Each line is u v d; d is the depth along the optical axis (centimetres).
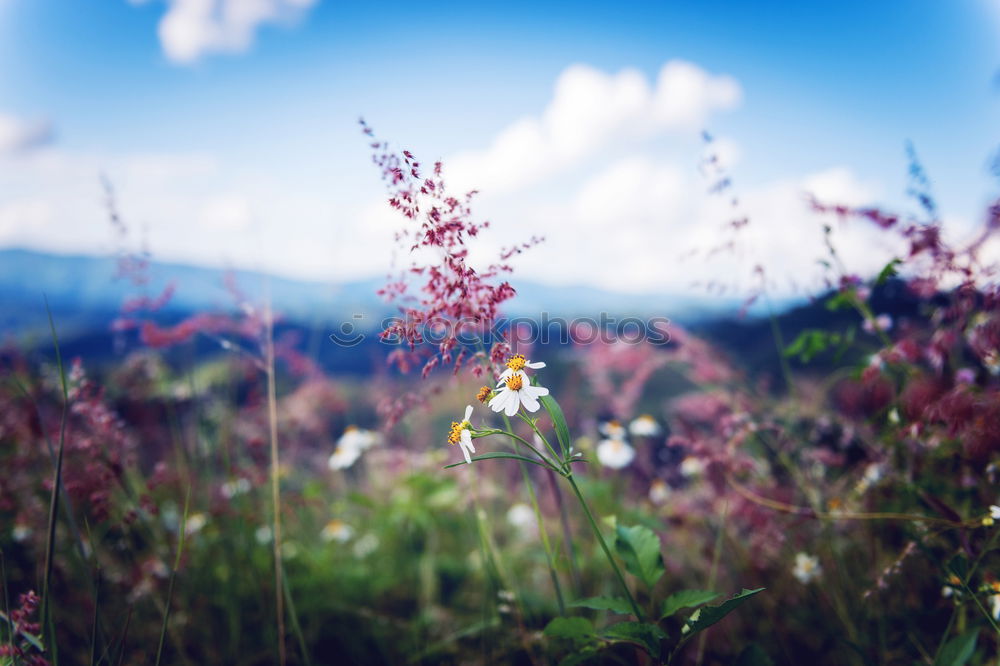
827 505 233
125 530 221
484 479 319
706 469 240
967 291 161
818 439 263
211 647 236
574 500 305
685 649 222
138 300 248
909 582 202
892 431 204
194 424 295
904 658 188
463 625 265
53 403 280
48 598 140
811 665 207
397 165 143
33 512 239
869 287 205
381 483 394
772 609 221
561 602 172
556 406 139
